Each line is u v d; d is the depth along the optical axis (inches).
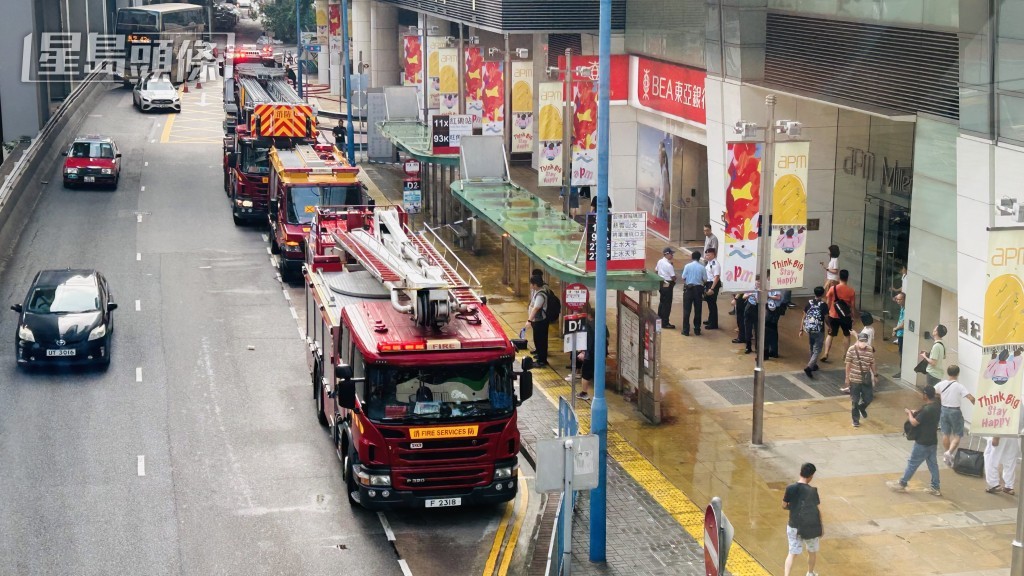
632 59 2064.5
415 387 1035.3
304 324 1673.2
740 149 1211.2
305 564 988.6
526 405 1349.7
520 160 2819.9
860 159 1588.3
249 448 1236.5
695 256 1553.9
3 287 1815.9
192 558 994.1
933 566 944.3
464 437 1040.8
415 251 1165.1
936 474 1076.5
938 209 1235.9
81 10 4010.8
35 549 1005.2
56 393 1387.8
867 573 936.3
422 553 1013.8
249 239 2169.0
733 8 1568.7
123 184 2620.6
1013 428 866.1
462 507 1115.9
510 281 1865.2
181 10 4325.8
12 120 2965.1
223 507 1096.2
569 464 844.0
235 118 2736.2
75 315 1473.9
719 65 1632.6
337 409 1170.0
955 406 1098.1
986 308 853.8
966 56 1109.7
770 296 1459.2
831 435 1224.8
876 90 1311.5
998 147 1075.3
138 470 1174.3
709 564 708.0
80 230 2197.3
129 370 1472.7
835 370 1419.8
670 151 1991.9
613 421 1288.1
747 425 1259.8
